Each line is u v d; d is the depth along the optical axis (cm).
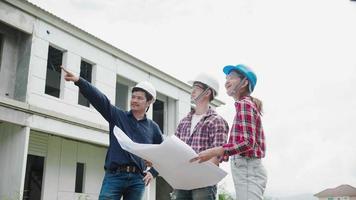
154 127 366
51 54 1205
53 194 1100
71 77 315
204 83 325
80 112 1156
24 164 891
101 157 1309
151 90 356
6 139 948
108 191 321
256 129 253
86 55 1210
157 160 259
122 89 1432
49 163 1103
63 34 1133
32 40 1026
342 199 3394
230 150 242
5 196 891
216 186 305
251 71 274
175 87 1614
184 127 332
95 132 1137
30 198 1088
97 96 326
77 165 1232
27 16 1023
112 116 338
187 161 248
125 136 268
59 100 1088
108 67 1291
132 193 331
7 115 883
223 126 310
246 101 254
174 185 281
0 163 934
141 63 1424
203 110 329
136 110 350
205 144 310
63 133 1030
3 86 991
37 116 959
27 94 989
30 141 1054
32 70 1014
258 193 246
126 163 328
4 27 1018
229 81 278
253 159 252
